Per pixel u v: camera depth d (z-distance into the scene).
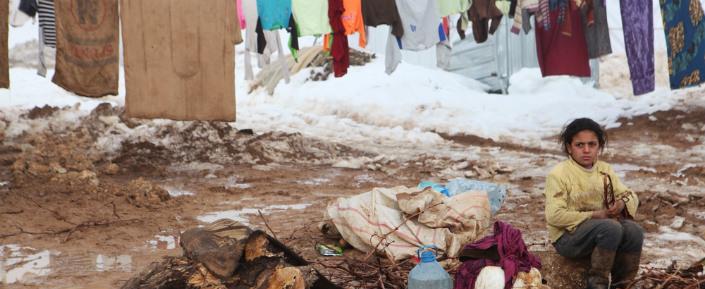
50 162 10.19
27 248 6.56
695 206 8.23
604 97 20.44
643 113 16.78
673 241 6.57
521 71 22.05
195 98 7.52
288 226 7.50
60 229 7.27
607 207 4.70
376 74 21.91
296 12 8.54
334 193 9.91
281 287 3.90
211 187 10.11
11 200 8.20
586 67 9.66
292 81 22.30
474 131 16.95
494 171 11.55
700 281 4.48
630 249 4.60
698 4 8.73
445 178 11.33
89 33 7.24
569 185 4.74
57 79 7.20
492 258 4.51
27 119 13.61
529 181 10.87
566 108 18.34
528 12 9.29
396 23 8.77
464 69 22.34
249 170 11.80
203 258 4.06
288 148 13.52
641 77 9.26
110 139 12.48
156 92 7.43
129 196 8.74
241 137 13.80
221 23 7.52
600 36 9.62
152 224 7.60
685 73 9.02
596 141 4.73
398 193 6.13
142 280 4.11
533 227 7.35
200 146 12.98
